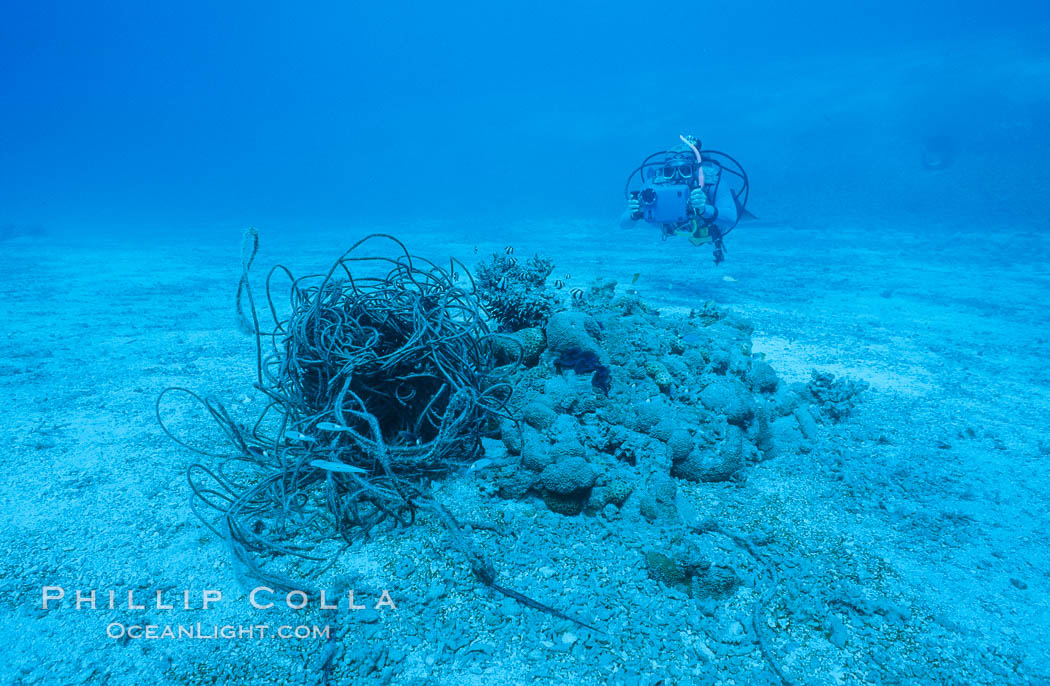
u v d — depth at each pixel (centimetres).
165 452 439
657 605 291
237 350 713
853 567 321
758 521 363
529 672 253
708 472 399
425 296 430
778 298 1031
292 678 249
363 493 367
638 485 368
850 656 262
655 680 248
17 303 1028
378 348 407
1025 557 333
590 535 344
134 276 1392
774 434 467
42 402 532
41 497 376
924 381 617
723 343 537
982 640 272
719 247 1124
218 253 1908
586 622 279
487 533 344
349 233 2672
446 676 251
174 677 249
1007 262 1405
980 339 773
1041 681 249
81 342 748
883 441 477
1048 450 457
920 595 301
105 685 244
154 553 326
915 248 1673
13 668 250
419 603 290
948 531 356
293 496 365
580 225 2770
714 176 1041
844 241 1872
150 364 652
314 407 402
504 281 503
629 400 423
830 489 404
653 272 1318
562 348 437
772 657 260
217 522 354
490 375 443
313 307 388
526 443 384
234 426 420
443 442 388
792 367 662
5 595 291
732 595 297
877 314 911
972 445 473
